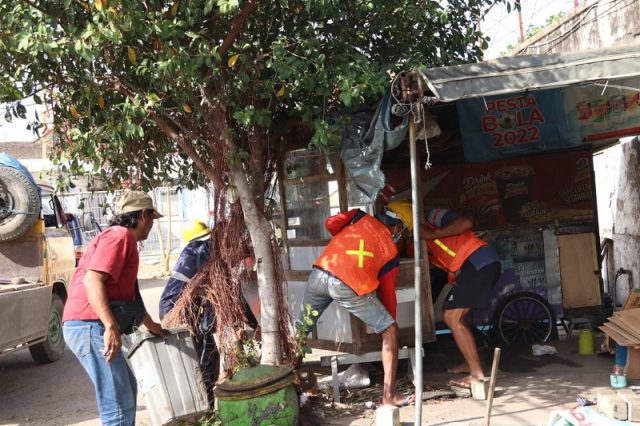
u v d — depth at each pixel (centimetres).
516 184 766
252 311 590
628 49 485
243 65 496
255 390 462
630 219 882
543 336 743
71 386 772
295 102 582
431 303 612
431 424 510
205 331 550
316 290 543
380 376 637
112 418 430
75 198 1345
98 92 511
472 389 569
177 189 695
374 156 524
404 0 564
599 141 729
